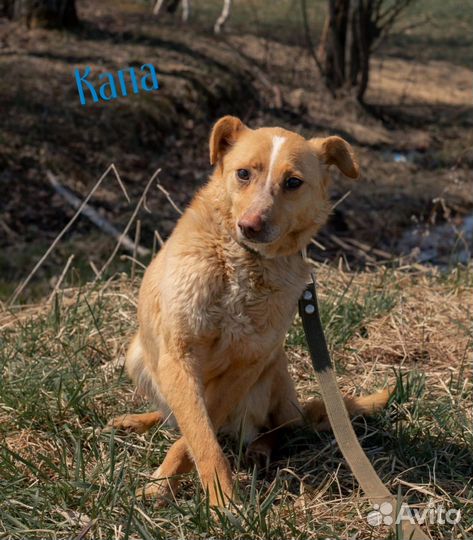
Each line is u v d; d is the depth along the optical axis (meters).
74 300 5.69
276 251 3.54
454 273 6.20
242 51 16.95
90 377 4.48
